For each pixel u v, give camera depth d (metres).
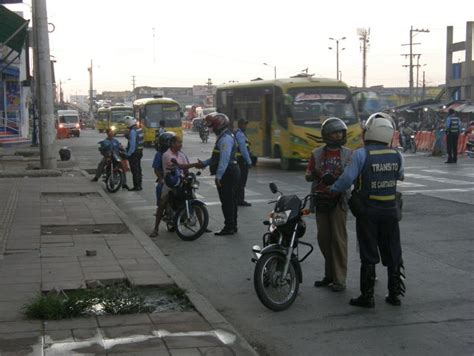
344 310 6.33
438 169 20.70
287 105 20.94
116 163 16.22
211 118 10.02
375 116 6.31
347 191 6.88
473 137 25.97
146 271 7.39
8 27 24.28
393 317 6.09
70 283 6.80
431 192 14.87
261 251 6.29
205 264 8.41
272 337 5.59
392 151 6.25
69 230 10.23
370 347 5.31
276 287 6.36
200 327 5.43
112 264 7.75
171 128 38.38
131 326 5.43
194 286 7.10
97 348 4.87
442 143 26.77
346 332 5.69
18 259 7.98
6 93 36.44
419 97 84.69
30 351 4.77
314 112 20.97
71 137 56.38
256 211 12.64
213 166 10.12
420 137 31.44
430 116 47.34
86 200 13.88
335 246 6.98
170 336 5.18
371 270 6.32
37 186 16.30
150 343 5.01
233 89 25.08
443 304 6.48
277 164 24.31
